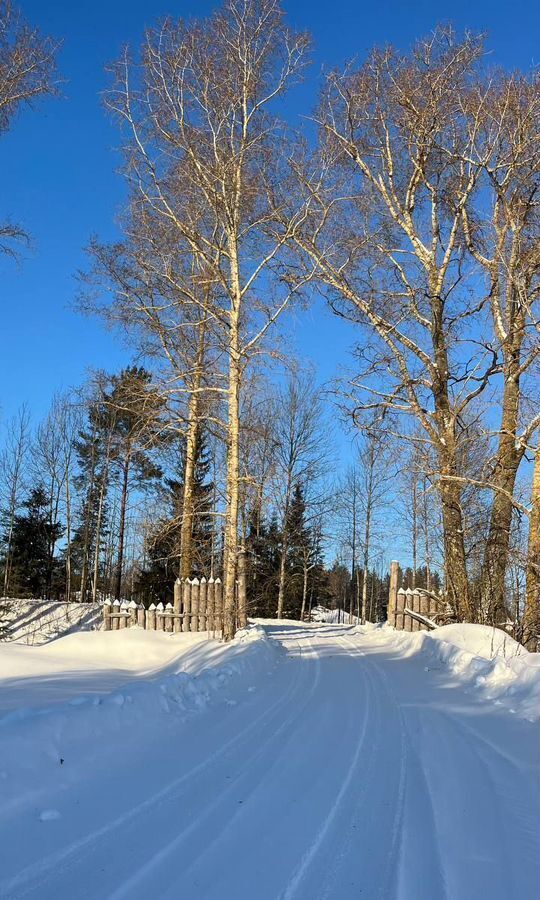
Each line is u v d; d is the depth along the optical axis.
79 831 3.76
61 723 5.20
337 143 17.41
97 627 24.11
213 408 17.73
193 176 15.03
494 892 3.26
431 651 13.66
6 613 25.56
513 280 15.71
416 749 6.04
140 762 5.21
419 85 16.66
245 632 15.64
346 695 9.04
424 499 30.42
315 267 16.48
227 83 14.76
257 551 35.28
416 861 3.59
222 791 4.61
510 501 16.31
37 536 38.44
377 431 17.77
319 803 4.46
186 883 3.19
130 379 16.41
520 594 16.12
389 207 18.03
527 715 7.59
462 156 16.28
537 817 4.32
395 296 18.06
